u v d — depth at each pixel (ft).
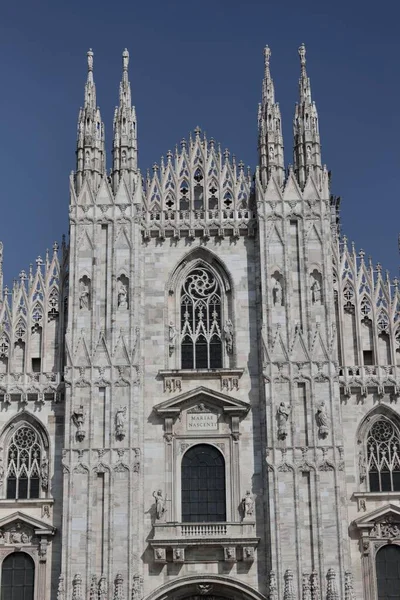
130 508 231.50
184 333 250.98
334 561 227.40
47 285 254.47
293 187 254.88
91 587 226.38
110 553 228.43
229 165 262.47
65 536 229.45
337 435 235.61
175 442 240.94
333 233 282.15
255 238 256.32
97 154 259.39
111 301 246.47
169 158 262.88
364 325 250.98
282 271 248.32
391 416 244.22
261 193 254.47
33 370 250.37
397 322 249.96
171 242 256.52
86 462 234.79
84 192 254.88
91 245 250.98
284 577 225.76
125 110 262.88
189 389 244.63
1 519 234.17
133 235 251.60
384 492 236.43
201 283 254.88
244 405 241.14
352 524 234.38
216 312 252.21
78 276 248.52
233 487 237.25
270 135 260.01
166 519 234.99
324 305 245.45
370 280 253.44
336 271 254.27
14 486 241.14
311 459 234.17
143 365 246.06
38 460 242.78
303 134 260.01
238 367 245.86
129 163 258.37
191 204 258.57
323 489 232.12
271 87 264.93
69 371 241.14
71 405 238.68
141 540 233.55
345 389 243.81
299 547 227.81
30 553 234.17
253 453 239.71
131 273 248.52
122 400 239.30
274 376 240.12
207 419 242.58
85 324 245.04
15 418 244.63
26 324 251.19
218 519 236.63
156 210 258.78
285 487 232.32
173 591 229.45
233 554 230.48
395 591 231.30
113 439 236.43
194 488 238.89
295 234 251.80
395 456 241.76
